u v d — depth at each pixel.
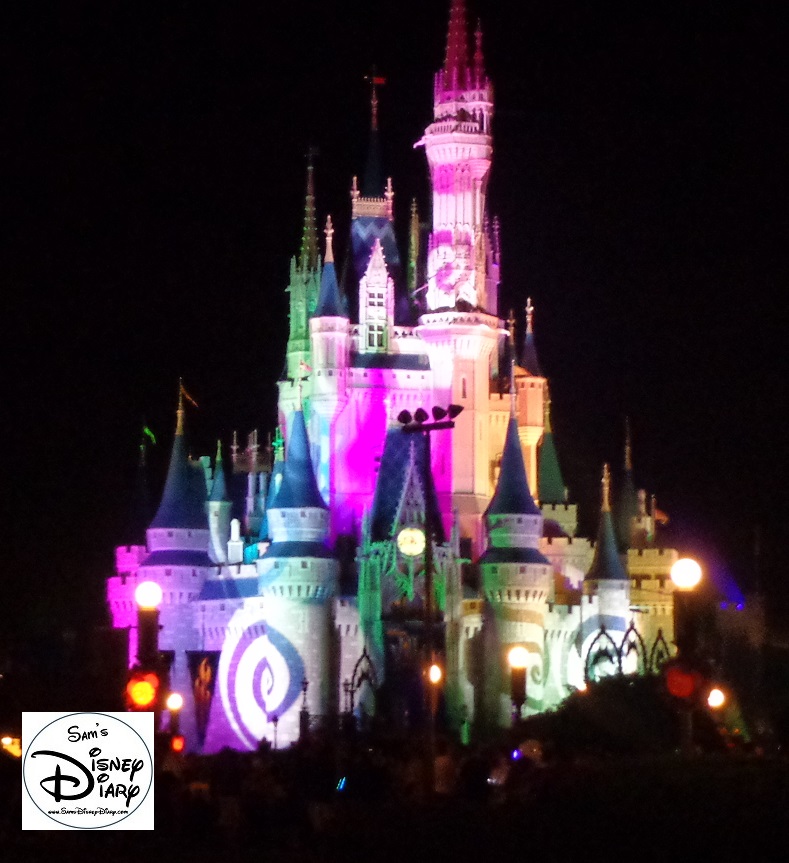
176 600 149.75
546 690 146.38
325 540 143.88
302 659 141.25
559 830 49.84
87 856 56.53
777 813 48.06
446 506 151.75
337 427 153.12
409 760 76.81
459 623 141.25
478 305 155.00
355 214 162.50
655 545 164.12
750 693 114.94
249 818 60.06
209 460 161.62
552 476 160.62
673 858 47.84
